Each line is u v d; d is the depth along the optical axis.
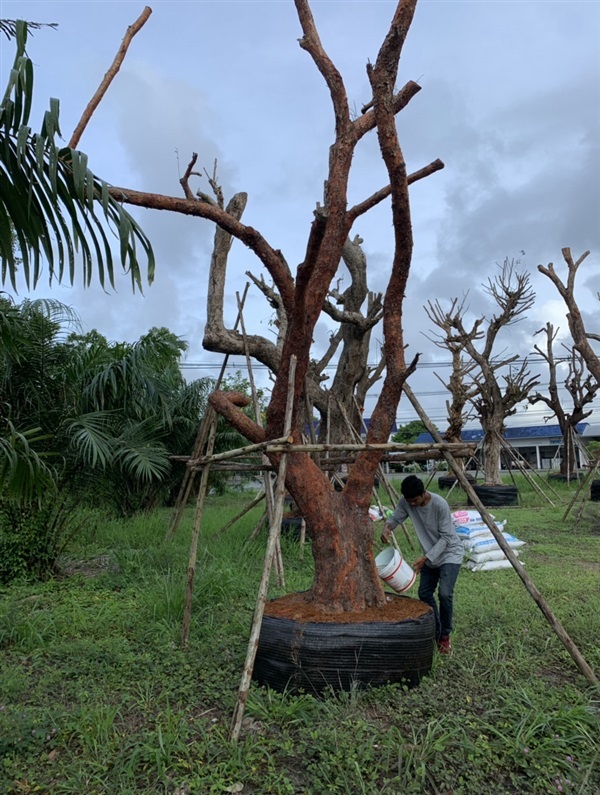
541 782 3.41
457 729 3.86
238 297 8.99
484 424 18.95
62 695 4.52
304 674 4.38
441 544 5.45
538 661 5.09
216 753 3.70
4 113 3.79
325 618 4.64
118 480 11.41
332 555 5.00
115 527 12.06
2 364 8.19
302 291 4.81
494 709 4.14
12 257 4.15
